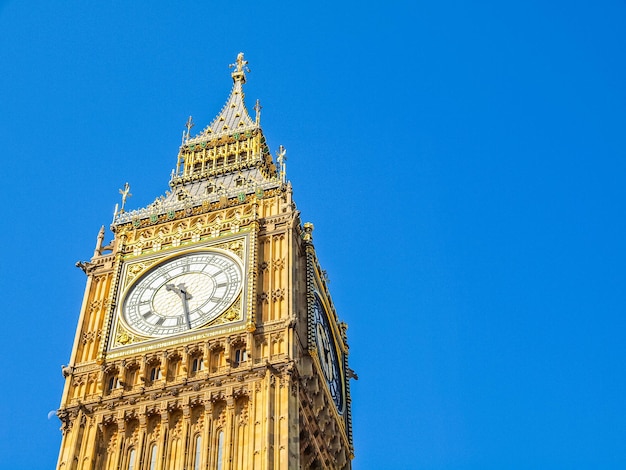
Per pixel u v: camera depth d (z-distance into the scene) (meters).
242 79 100.81
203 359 66.75
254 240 73.38
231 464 61.22
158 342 68.31
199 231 75.62
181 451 62.78
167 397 65.31
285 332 66.94
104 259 76.19
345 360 78.12
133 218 78.62
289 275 71.00
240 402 64.25
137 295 72.31
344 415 74.56
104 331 69.81
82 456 63.72
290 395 63.75
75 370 68.56
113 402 65.75
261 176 85.62
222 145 91.25
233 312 68.69
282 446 61.00
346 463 72.00
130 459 63.66
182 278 72.69
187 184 87.00
